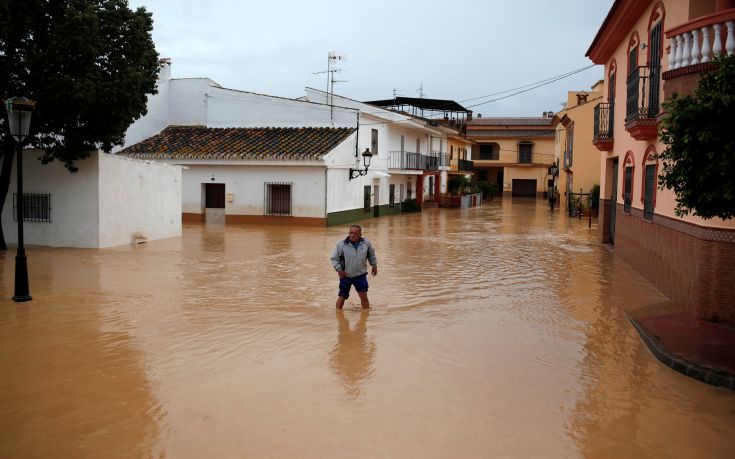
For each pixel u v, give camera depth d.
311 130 27.97
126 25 15.46
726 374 6.55
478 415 5.63
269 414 5.60
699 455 4.94
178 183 20.77
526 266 14.95
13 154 15.62
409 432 5.24
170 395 6.07
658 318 9.27
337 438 5.11
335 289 11.66
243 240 19.94
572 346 7.96
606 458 4.85
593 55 20.03
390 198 34.81
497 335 8.45
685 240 9.89
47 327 8.63
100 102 14.53
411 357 7.38
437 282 12.59
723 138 6.31
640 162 13.88
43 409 5.70
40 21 14.36
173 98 30.52
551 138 63.31
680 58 9.19
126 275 12.91
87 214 16.75
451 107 44.12
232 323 8.95
